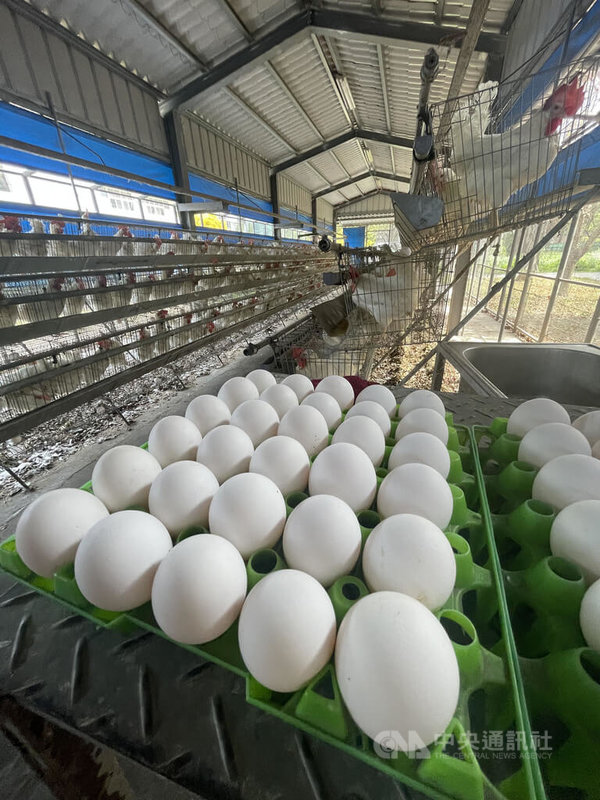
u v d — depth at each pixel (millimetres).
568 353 2029
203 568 498
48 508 625
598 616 474
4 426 1104
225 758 438
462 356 1889
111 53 2834
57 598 617
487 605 599
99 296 1540
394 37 2795
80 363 1396
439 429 918
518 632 605
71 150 2580
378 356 2475
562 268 2934
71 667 548
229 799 407
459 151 1340
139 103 3205
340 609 522
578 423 979
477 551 731
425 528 543
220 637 545
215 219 4602
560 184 1464
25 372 1265
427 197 1128
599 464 707
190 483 691
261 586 475
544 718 486
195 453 911
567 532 599
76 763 449
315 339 2189
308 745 447
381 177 8953
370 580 544
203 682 518
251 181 5562
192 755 443
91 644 579
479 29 1153
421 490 657
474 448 974
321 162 7059
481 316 5133
